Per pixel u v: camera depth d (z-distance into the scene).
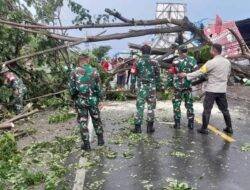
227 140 10.52
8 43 15.87
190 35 17.36
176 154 9.35
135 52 17.11
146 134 11.15
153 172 8.26
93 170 8.49
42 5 16.78
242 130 11.58
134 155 9.38
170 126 12.03
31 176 8.25
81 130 9.79
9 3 16.39
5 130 12.12
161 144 10.20
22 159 9.70
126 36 14.35
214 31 19.25
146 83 11.06
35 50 16.47
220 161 8.88
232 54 18.45
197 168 8.45
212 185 7.52
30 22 15.60
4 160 9.79
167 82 11.72
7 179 8.38
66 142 10.66
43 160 9.50
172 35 19.92
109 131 11.65
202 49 16.00
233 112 14.39
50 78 17.30
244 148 9.75
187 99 11.54
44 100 16.72
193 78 10.91
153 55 16.77
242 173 8.13
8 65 16.33
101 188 7.52
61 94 16.64
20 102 15.51
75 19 15.07
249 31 21.48
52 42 16.34
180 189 7.31
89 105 9.80
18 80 15.55
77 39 14.48
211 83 10.88
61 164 9.03
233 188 7.37
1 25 15.29
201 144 10.19
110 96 17.31
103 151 9.72
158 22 14.49
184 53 11.27
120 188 7.49
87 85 9.69
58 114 14.48
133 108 15.28
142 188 7.45
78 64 9.78
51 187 7.64
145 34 14.46
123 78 21.28
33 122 13.93
